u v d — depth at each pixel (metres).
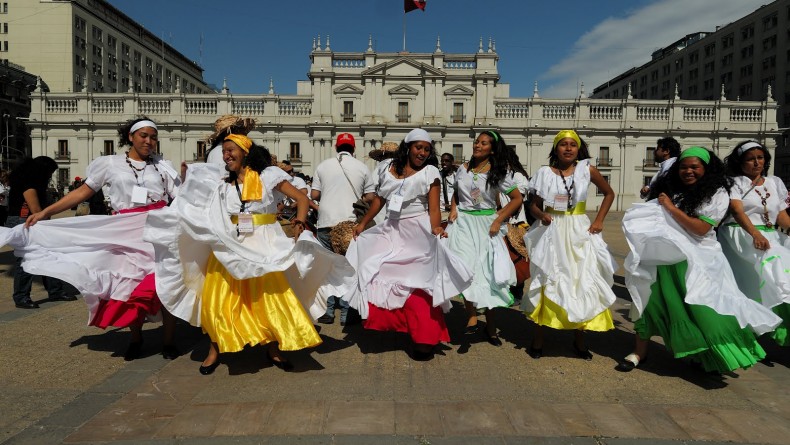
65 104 41.84
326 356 4.16
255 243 3.74
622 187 42.81
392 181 4.22
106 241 4.08
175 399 3.24
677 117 42.25
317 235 5.78
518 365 3.97
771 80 58.22
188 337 4.71
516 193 4.52
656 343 4.60
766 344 4.66
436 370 3.84
